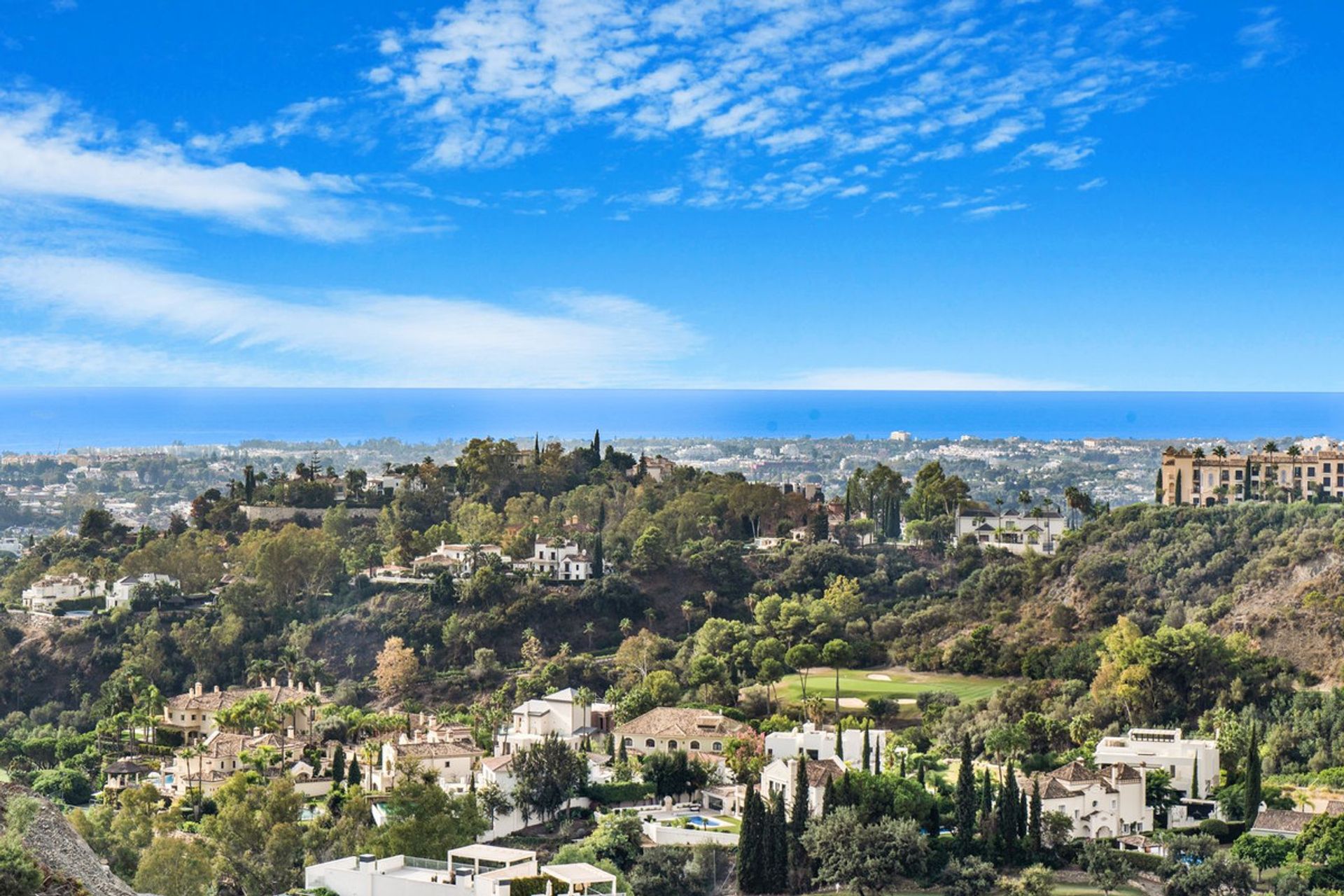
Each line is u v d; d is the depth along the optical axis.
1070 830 187.62
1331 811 188.00
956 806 189.88
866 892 175.00
